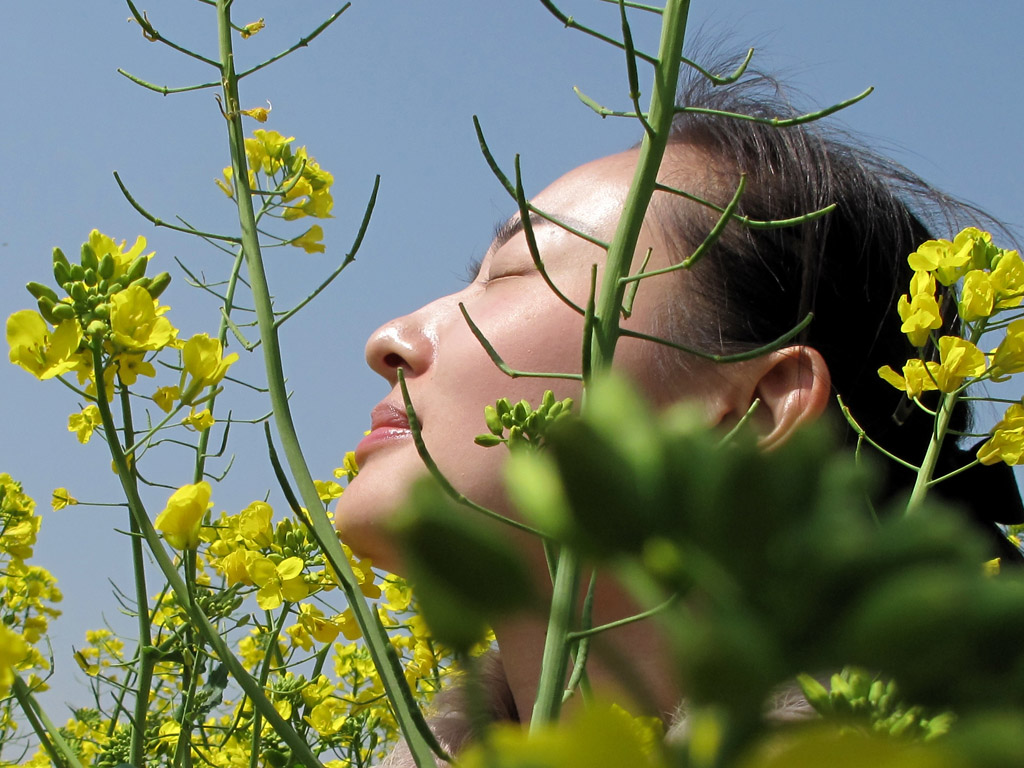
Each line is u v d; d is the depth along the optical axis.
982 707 0.13
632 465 0.14
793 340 1.64
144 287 1.14
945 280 1.49
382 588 2.15
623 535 0.14
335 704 2.68
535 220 1.67
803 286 1.62
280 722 0.87
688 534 0.14
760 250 1.66
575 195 1.67
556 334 1.54
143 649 1.67
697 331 1.57
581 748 0.13
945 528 0.13
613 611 1.32
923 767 0.12
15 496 3.63
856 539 0.13
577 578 0.68
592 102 0.88
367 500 1.52
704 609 0.13
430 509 0.16
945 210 2.12
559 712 0.66
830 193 1.77
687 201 1.66
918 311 1.45
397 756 1.84
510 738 0.13
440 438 1.51
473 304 1.62
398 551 0.16
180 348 1.16
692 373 1.54
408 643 2.35
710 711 0.13
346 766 2.61
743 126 1.82
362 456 1.59
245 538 2.00
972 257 1.49
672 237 1.63
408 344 1.61
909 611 0.13
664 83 0.85
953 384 1.40
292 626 2.63
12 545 3.59
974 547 0.13
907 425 1.79
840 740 0.12
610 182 1.66
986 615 0.13
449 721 1.66
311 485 1.06
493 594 0.16
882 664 0.13
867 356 1.78
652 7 0.88
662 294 1.59
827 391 1.51
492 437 0.99
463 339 1.56
